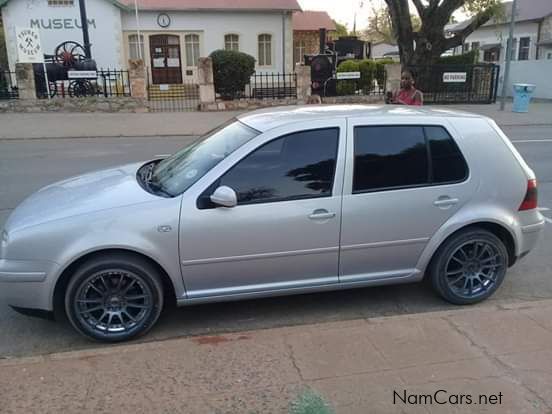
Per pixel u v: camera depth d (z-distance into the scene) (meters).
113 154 10.95
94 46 23.88
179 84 25.23
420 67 20.62
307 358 3.02
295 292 3.80
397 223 3.80
